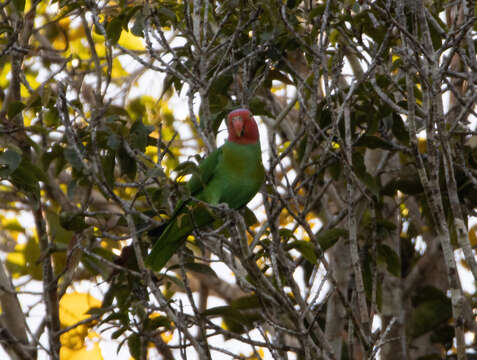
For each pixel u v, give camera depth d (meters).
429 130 8.62
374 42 10.67
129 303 10.52
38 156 10.59
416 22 9.38
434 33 10.59
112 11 12.02
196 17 9.80
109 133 9.70
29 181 10.04
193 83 9.38
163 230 10.64
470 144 12.74
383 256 12.07
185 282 9.23
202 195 10.76
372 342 8.75
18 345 9.63
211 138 9.23
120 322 10.67
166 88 11.45
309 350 8.77
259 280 9.41
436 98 8.45
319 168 9.59
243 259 9.06
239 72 11.63
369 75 10.14
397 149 11.93
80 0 10.29
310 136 9.79
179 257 9.41
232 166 10.62
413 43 8.51
